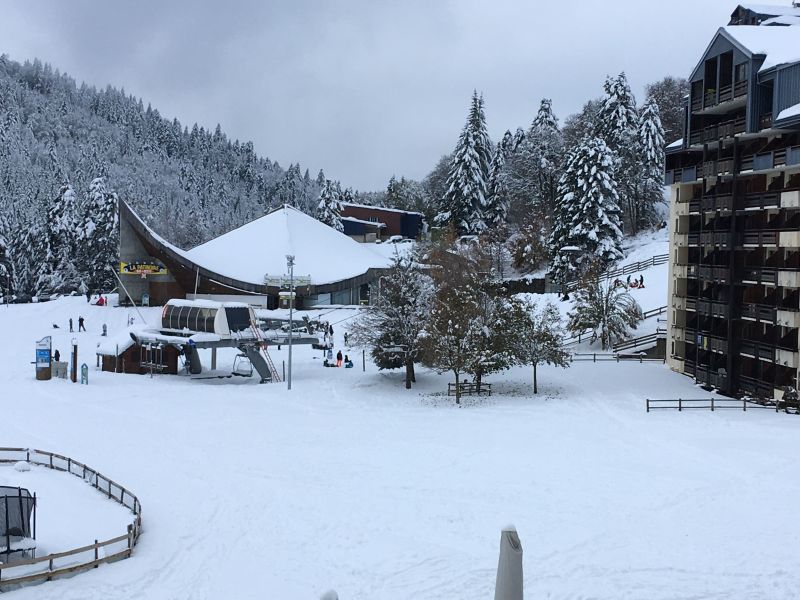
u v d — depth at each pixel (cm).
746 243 4988
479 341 5050
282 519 2781
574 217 8744
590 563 2267
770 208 4872
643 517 2675
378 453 3688
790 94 4447
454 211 10938
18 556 2342
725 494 2892
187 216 18712
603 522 2638
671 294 6028
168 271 9631
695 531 2512
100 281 10725
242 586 2197
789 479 3048
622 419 4281
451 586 2144
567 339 7031
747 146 5053
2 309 8956
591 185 8669
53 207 11381
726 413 4375
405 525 2684
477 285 5441
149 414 4672
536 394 5147
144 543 2559
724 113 5425
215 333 6072
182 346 6456
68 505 2919
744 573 2145
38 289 11150
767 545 2358
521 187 11250
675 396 4972
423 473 3322
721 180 5291
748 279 4988
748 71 4738
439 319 5178
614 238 8769
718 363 5309
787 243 4603
